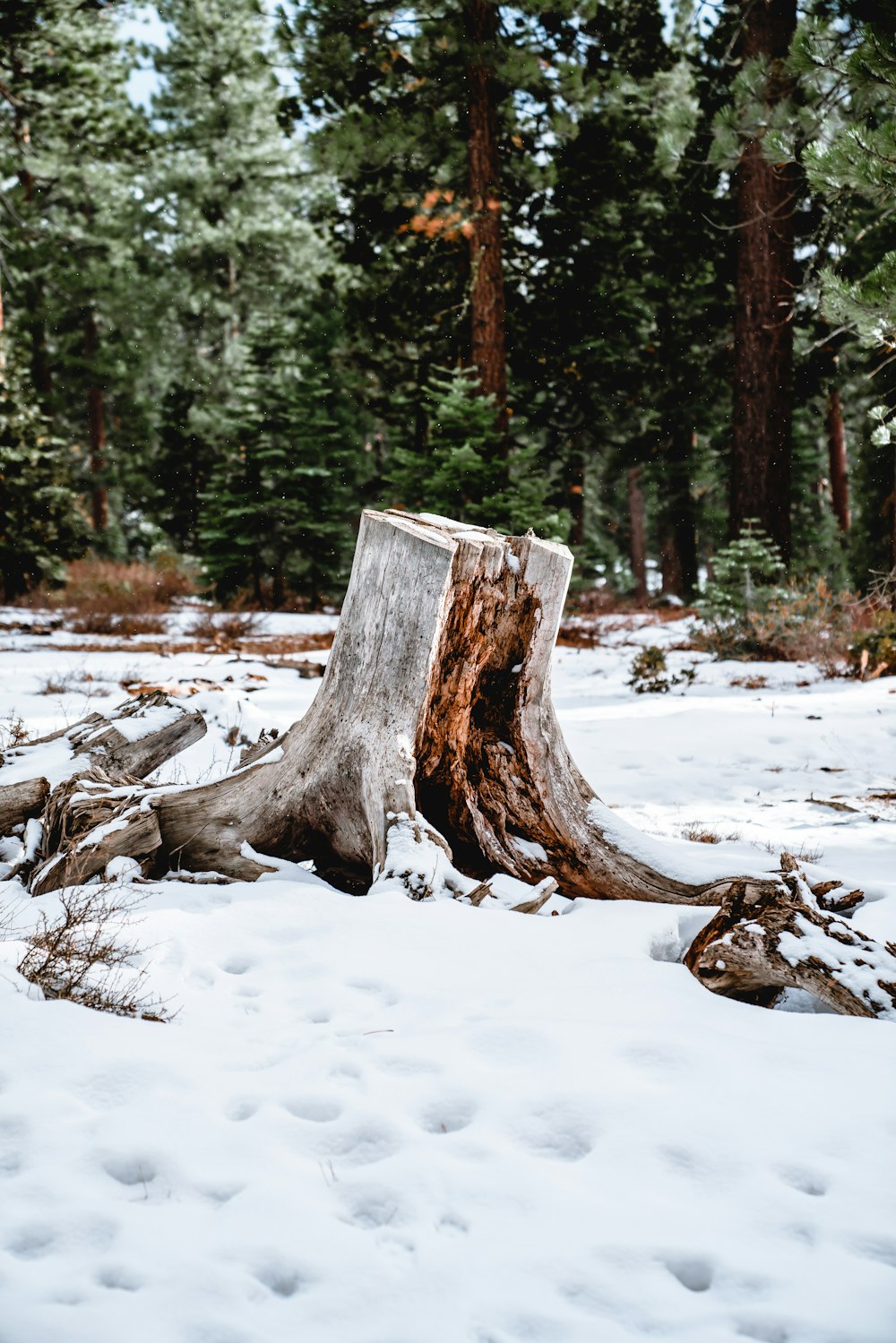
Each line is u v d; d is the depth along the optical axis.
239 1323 2.08
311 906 4.44
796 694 13.19
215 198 41.62
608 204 26.02
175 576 28.36
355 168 22.81
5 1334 2.02
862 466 24.89
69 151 26.73
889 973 3.80
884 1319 2.12
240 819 5.09
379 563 4.91
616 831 5.05
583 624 22.17
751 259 19.30
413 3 21.92
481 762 5.11
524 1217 2.42
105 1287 2.20
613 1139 2.73
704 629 17.75
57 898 4.45
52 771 5.62
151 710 6.30
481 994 3.68
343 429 35.00
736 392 19.69
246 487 28.88
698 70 23.28
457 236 23.84
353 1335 2.06
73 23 24.09
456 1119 2.86
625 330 29.78
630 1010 3.54
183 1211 2.44
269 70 39.38
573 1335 2.07
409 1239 2.35
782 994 4.11
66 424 44.22
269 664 15.64
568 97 23.08
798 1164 2.64
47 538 23.91
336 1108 2.90
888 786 8.84
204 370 39.69
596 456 40.66
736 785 8.94
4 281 37.84
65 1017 3.31
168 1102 2.87
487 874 5.11
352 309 25.75
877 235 18.08
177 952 3.98
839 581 22.67
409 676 4.81
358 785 4.87
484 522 20.62
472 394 22.80
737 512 19.75
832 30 11.50
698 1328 2.09
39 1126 2.73
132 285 41.16
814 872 4.98
